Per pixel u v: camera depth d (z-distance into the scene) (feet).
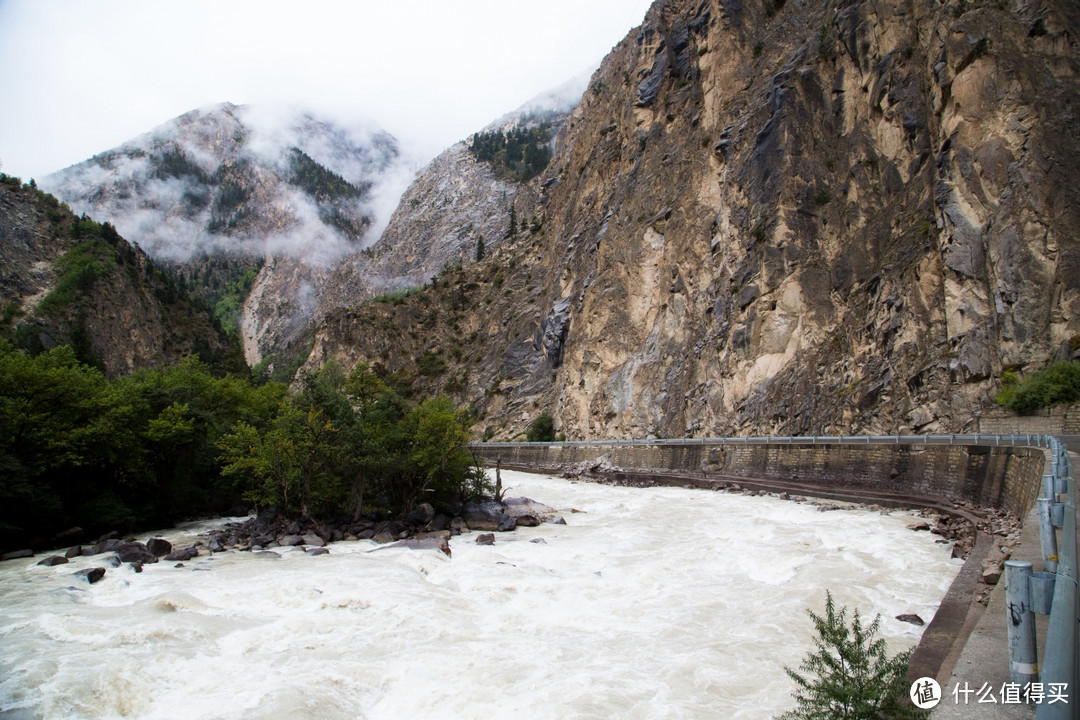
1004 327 124.77
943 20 156.25
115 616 59.57
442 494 119.75
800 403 164.86
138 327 389.60
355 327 425.69
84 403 107.65
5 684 44.70
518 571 75.72
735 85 238.68
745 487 151.23
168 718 40.83
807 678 43.34
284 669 47.65
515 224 504.84
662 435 209.67
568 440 253.65
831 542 84.07
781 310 179.42
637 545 89.86
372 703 43.14
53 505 98.78
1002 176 133.18
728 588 66.08
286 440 107.34
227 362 391.65
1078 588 24.76
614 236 271.69
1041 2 142.41
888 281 153.38
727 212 209.77
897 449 124.57
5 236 385.50
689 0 291.17
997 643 33.65
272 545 96.53
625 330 245.45
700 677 44.47
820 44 200.13
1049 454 70.79
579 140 400.06
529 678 45.16
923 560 73.00
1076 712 19.43
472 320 419.74
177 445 123.65
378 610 60.80
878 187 172.96
